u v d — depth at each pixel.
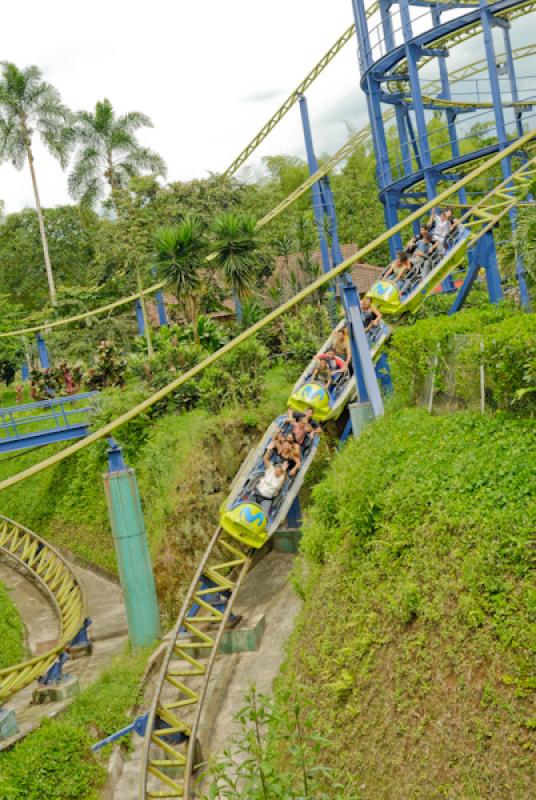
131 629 23.56
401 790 11.47
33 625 27.64
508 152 27.09
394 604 13.84
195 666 21.34
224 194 57.19
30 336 60.62
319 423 25.42
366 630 14.55
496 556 12.21
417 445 17.55
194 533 27.27
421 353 20.66
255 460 24.67
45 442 33.56
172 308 53.78
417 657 12.76
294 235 51.41
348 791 11.16
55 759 16.33
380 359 26.61
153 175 57.44
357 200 87.69
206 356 34.91
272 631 22.56
